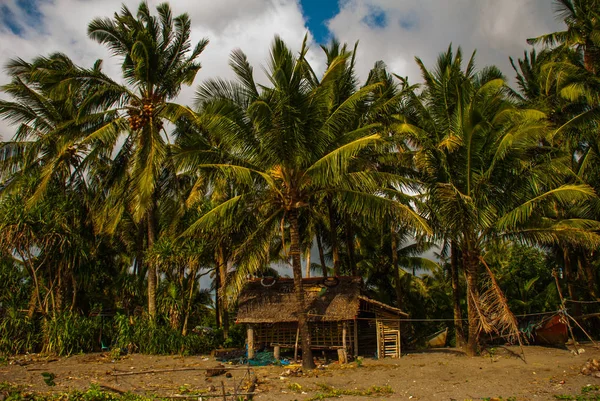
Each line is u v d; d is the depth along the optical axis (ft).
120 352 65.92
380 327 64.34
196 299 87.66
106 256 91.20
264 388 43.45
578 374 46.80
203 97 52.70
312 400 38.65
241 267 58.34
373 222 79.51
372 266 109.19
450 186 56.13
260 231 59.57
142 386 43.78
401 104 72.95
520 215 55.52
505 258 103.14
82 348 65.57
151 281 71.36
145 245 93.30
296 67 51.49
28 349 64.85
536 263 100.58
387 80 77.30
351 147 48.80
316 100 52.44
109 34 70.59
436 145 62.13
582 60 76.59
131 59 71.56
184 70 73.87
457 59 62.85
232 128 52.90
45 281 72.08
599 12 74.23
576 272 95.96
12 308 65.92
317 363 58.23
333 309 61.26
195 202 74.54
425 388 43.16
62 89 67.41
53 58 71.82
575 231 56.54
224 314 89.35
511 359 57.36
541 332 67.56
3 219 63.21
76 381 46.03
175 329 68.80
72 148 73.67
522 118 58.13
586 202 74.02
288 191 55.31
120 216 71.82
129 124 71.36
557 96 76.38
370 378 48.16
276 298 65.05
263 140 52.47
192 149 56.34
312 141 53.31
